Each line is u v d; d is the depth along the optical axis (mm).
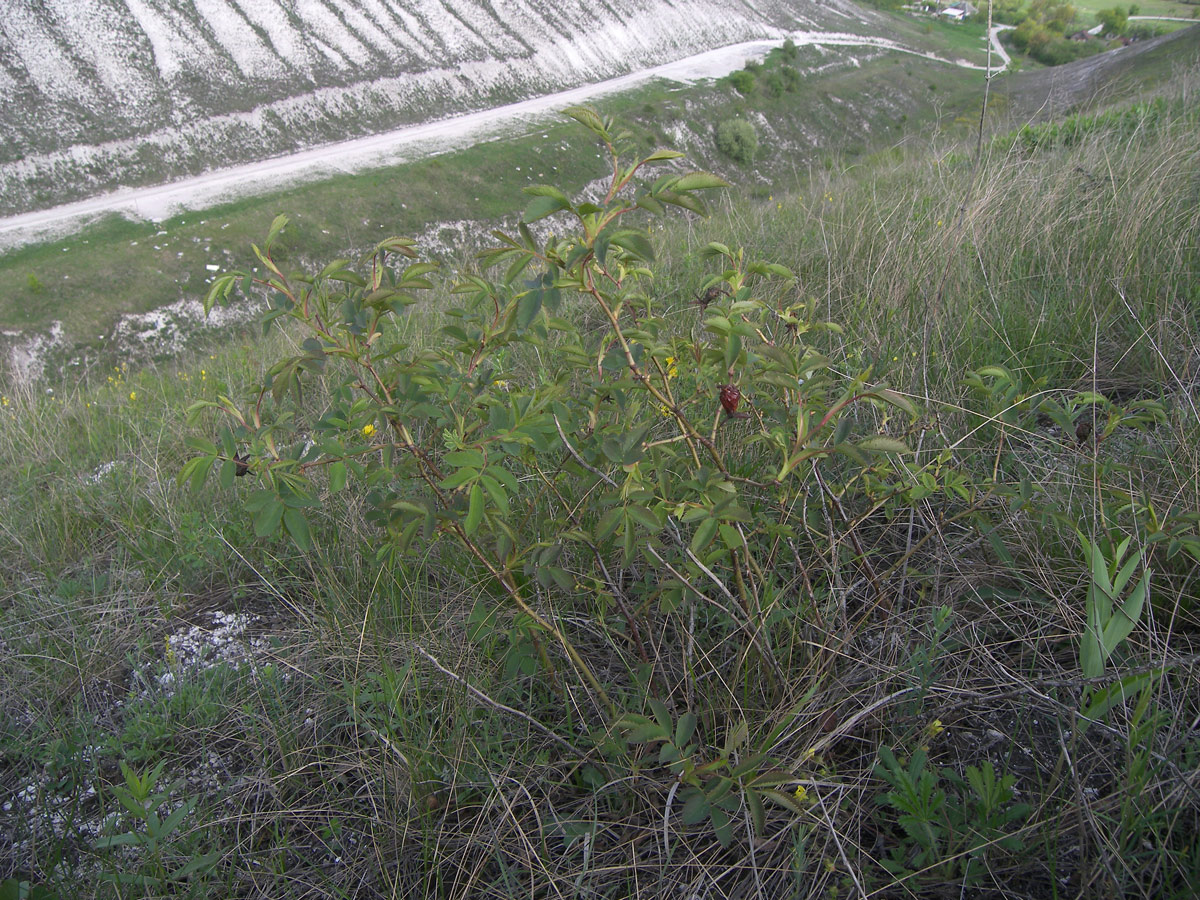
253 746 1868
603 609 1819
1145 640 1627
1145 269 2873
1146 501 1702
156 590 2516
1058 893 1280
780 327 2500
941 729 1420
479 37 60844
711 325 1462
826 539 1996
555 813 1595
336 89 50562
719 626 1914
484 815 1611
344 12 56406
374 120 50125
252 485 2803
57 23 44031
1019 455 2219
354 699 1738
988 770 1311
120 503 3027
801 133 56594
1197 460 1851
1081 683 1473
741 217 5238
